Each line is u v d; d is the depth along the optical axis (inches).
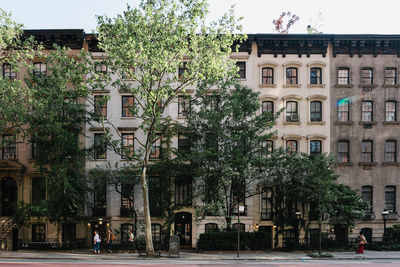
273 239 1171.3
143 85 846.5
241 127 1026.7
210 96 1029.8
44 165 1051.3
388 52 1254.9
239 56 1227.2
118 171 1087.0
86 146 1192.8
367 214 1192.2
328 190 966.4
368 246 1115.9
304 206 1149.7
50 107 998.4
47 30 1184.8
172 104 1203.2
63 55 943.7
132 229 1115.9
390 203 1223.5
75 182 1026.7
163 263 774.5
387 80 1254.9
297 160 1024.9
